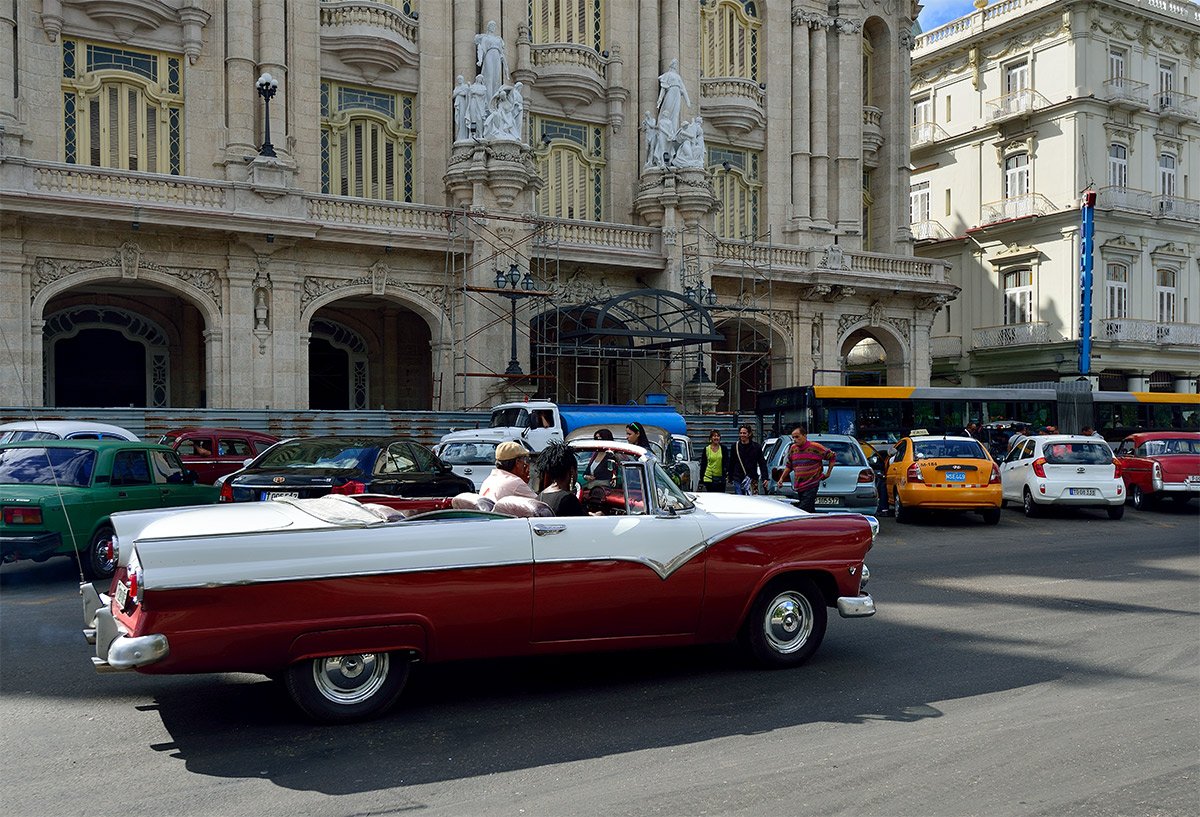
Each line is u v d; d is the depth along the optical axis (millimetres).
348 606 6418
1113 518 20672
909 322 37281
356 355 31625
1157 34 43062
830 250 34469
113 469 12727
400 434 24562
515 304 26953
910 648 8773
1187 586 12047
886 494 20703
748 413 30719
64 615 10055
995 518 19516
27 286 22906
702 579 7570
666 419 22422
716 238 31719
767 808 5172
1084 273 38750
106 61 25484
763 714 6836
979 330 44375
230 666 6160
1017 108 42812
